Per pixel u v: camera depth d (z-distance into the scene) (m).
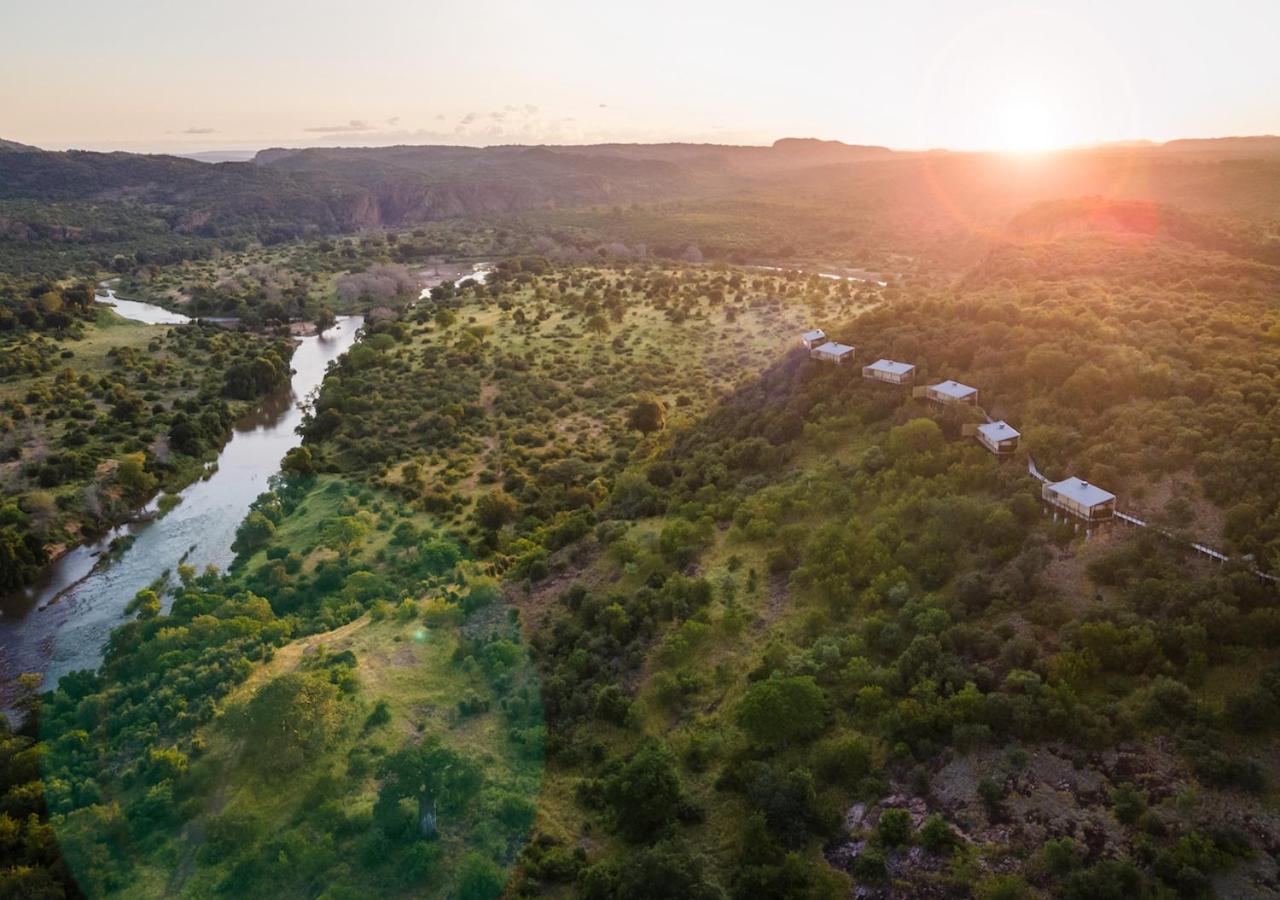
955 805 40.03
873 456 69.94
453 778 46.12
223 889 42.03
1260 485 50.44
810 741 46.16
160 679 60.97
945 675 46.25
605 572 68.69
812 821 41.41
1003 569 52.81
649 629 58.50
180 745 52.28
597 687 54.28
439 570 78.44
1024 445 62.91
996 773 40.75
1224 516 49.72
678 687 52.41
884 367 83.25
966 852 37.53
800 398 86.81
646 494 81.88
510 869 42.31
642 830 43.69
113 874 43.56
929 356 83.75
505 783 47.53
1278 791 36.09
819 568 58.94
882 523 60.38
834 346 93.44
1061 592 49.22
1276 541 45.66
